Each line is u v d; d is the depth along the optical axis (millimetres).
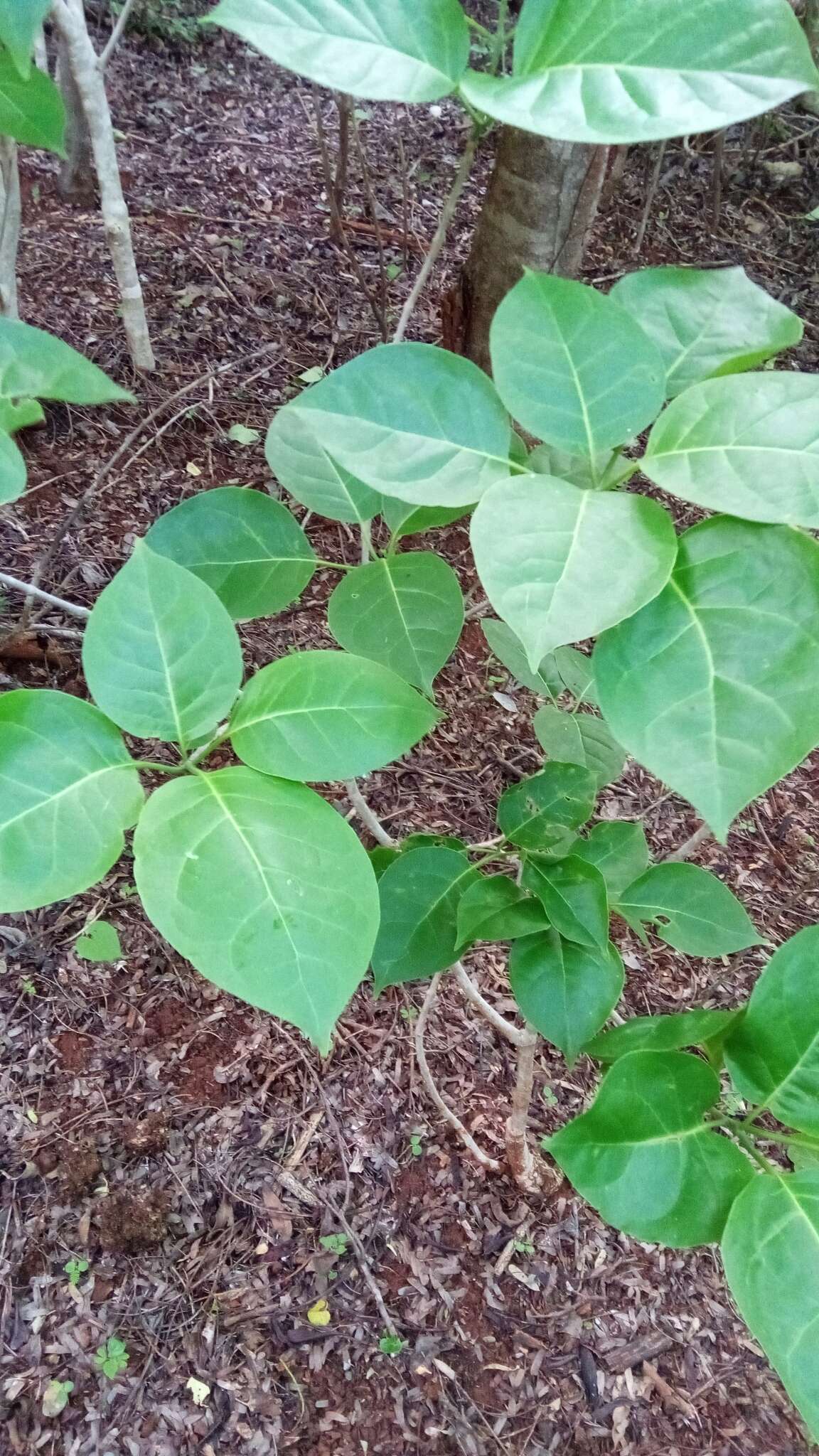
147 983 920
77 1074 858
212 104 2086
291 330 1538
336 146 2008
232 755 937
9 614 1058
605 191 1940
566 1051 485
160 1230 783
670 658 284
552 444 320
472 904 490
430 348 330
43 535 1176
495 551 286
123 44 2156
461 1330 770
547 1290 797
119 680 350
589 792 490
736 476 292
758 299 355
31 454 1271
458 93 280
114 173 1184
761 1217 353
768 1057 387
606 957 497
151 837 319
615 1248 827
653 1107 382
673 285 360
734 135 2283
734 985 1036
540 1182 851
